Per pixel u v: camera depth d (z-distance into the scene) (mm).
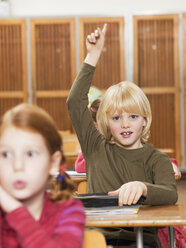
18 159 1066
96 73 7992
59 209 1140
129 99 1896
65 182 1195
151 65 7980
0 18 8031
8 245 1106
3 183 1080
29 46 8055
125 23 7945
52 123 1129
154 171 1896
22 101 8109
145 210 1606
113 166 1946
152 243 1761
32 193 1080
